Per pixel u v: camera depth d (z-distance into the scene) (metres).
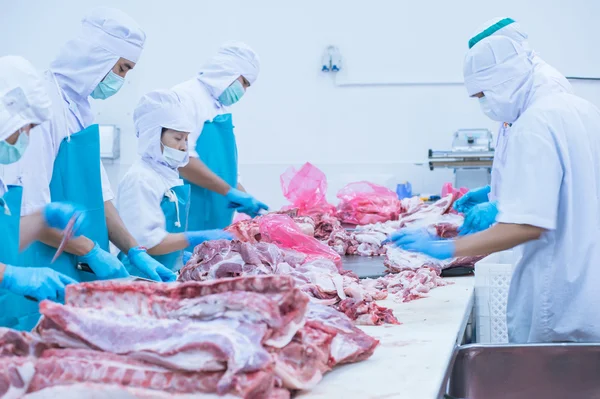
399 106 6.95
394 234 2.54
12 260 2.24
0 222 2.20
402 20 6.86
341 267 2.94
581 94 6.75
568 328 2.38
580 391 1.86
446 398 1.50
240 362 1.29
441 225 3.22
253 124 7.11
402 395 1.47
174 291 1.51
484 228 2.69
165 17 7.00
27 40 7.07
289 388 1.46
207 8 6.98
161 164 3.53
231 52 4.50
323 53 6.95
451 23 6.81
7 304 2.36
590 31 6.66
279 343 1.43
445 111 6.90
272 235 2.97
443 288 2.85
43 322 1.49
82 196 2.95
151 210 3.30
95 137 2.96
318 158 7.09
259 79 7.05
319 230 4.02
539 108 2.38
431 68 6.88
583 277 2.37
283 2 6.95
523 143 2.33
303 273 2.34
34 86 2.23
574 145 2.34
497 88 2.56
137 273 3.28
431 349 1.84
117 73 3.19
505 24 2.66
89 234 2.94
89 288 1.57
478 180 6.40
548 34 6.72
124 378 1.36
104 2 7.00
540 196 2.27
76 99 3.13
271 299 1.44
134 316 1.47
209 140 4.38
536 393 1.84
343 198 4.67
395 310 2.41
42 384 1.39
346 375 1.62
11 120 2.13
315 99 7.03
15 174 2.66
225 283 1.48
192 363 1.33
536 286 2.43
